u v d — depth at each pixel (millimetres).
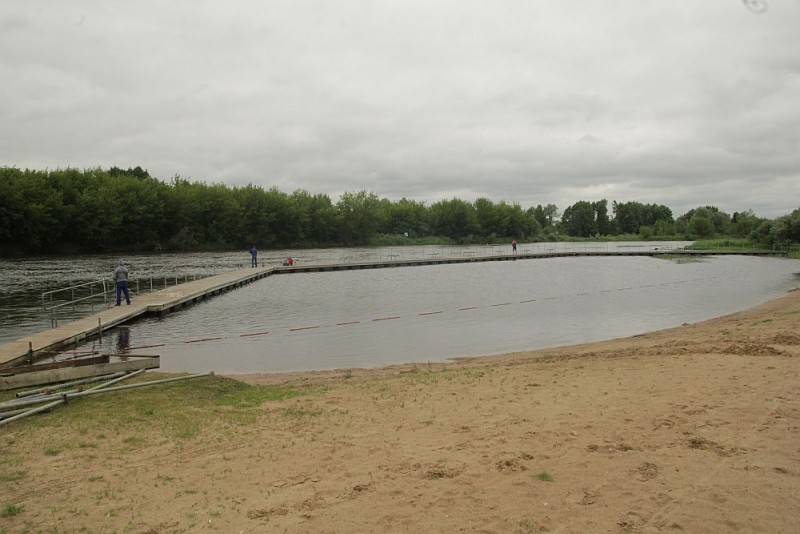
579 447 7453
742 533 5281
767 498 5914
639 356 14039
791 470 6531
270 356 17547
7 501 6305
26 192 72375
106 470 7164
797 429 7809
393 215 134125
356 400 10523
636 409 8984
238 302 30469
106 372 12070
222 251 93312
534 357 16156
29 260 65000
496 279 43375
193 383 11906
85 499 6336
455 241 136500
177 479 6863
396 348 18750
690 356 13188
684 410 8797
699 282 39312
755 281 39438
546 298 31828
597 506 5859
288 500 6219
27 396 10234
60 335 18594
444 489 6355
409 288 37344
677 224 143750
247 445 8047
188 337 20703
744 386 10008
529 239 143875
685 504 5840
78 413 9586
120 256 74562
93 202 79250
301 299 31734
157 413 9633
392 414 9406
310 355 17703
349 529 5551
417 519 5703
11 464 7359
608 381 11016
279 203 106562
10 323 23125
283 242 109062
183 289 31906
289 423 9086
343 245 118250
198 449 7902
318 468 7125
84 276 44594
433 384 11664
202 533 5547
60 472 7105
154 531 5613
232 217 99188
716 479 6371
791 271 46719
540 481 6469
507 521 5605
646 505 5848
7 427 8836
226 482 6758
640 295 32750
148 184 92312
